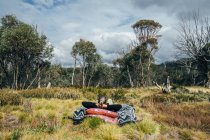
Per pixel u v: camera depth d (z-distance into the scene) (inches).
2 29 1723.7
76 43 2728.8
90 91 917.8
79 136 294.2
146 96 925.8
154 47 2593.5
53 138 284.2
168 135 357.7
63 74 3120.1
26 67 1745.8
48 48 1684.3
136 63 2785.4
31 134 292.2
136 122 369.1
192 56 1191.6
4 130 315.9
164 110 574.6
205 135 367.2
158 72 3248.0
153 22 2479.1
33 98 666.8
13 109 477.7
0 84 1863.9
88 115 381.7
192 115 512.7
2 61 1708.9
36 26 1621.6
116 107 398.0
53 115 422.9
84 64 2792.8
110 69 3129.9
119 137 310.5
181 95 956.6
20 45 1557.6
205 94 1114.7
